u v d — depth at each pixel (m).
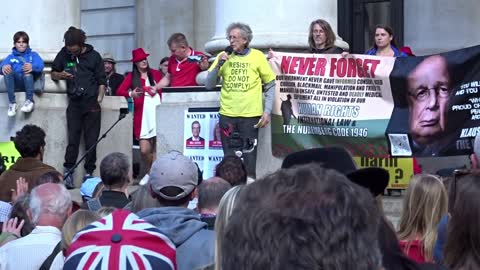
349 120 10.18
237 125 9.99
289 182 2.08
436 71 9.89
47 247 5.17
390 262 3.04
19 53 13.36
